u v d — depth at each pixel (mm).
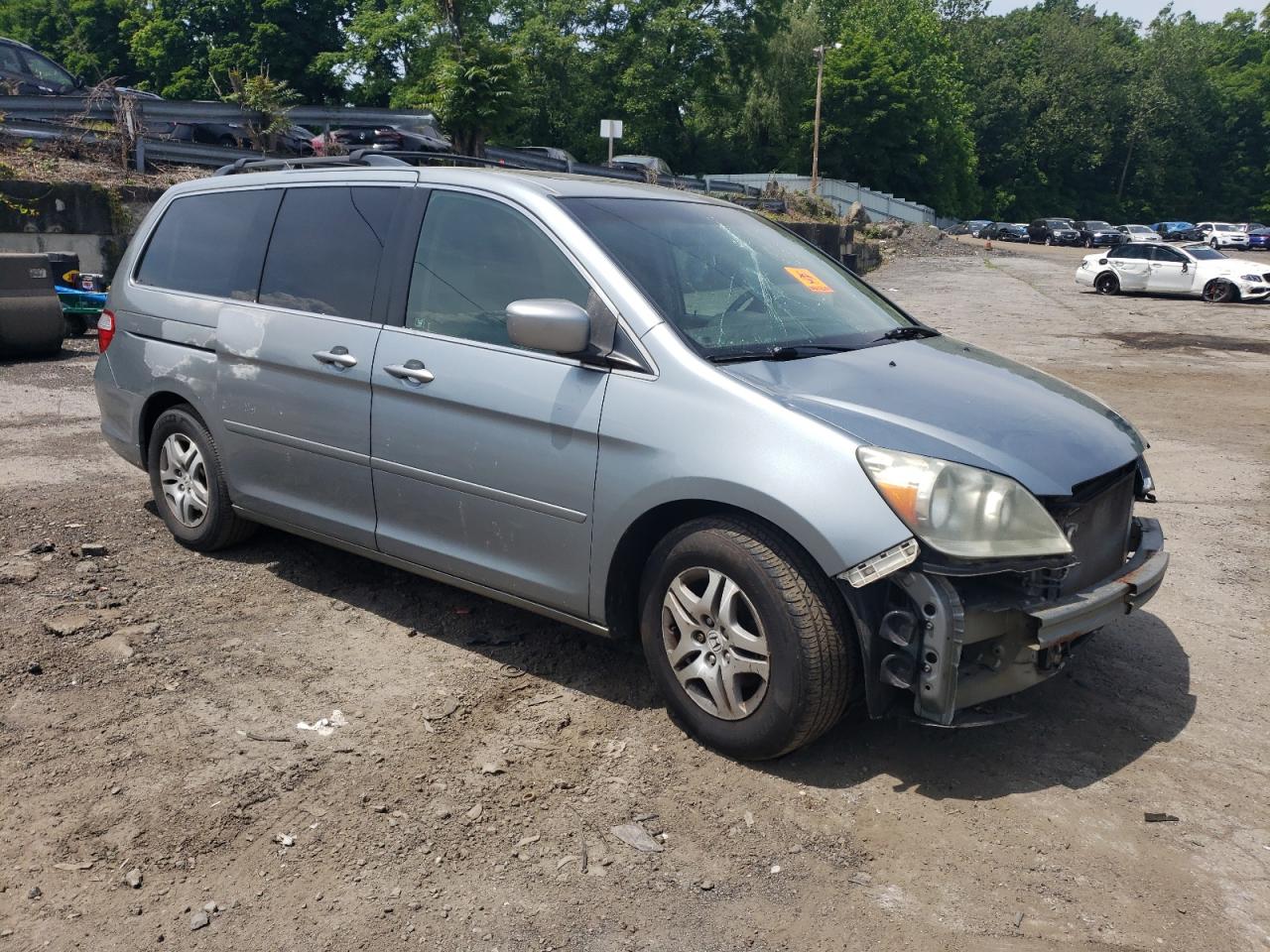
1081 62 92125
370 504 4219
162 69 54781
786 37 58750
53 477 6445
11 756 3273
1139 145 92562
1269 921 2688
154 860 2801
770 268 4160
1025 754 3486
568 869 2814
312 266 4469
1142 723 3746
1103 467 3326
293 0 52969
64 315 11805
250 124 19766
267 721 3545
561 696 3785
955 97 72625
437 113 21219
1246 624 4773
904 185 66062
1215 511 6762
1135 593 3318
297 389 4391
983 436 3203
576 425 3482
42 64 19547
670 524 3512
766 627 3141
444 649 4164
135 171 16078
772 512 3070
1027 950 2549
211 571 4930
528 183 3934
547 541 3648
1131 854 2953
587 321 3412
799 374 3434
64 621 4254
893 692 3148
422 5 43625
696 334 3480
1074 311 23156
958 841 2980
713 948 2537
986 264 38719
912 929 2613
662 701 3766
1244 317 22281
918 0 78562
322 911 2627
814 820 3053
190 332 4898
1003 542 2961
